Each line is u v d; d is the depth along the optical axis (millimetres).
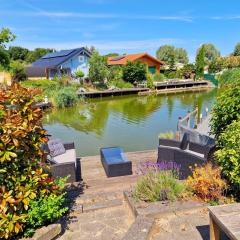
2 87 3309
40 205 3115
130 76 29656
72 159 6152
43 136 3326
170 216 3430
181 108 18984
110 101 22547
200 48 38188
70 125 13508
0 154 2703
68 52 31422
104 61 28938
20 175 3023
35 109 3236
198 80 36781
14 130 2840
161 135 8344
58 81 24750
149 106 19922
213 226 2426
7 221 2703
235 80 4926
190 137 7188
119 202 4059
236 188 3811
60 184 3695
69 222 3557
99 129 12586
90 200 4324
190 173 5699
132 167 6559
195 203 3600
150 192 3768
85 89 25172
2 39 14133
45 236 3018
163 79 34625
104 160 6270
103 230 3395
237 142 3557
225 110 4570
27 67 31297
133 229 3055
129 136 11258
